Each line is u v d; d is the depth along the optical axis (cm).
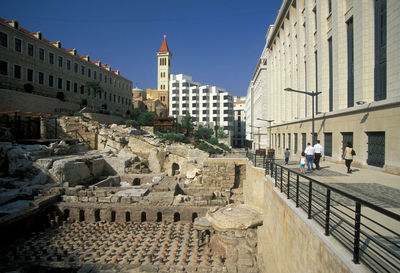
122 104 7256
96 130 3459
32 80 4112
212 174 2655
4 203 1770
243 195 2439
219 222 1312
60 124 3334
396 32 1265
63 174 2247
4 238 1512
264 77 5238
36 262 1252
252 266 1155
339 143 1809
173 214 1897
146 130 4597
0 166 2198
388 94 1320
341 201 757
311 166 1520
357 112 1555
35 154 2319
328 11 2108
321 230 489
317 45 2214
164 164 3378
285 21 3397
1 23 3569
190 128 6738
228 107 9775
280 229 777
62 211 1886
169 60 10325
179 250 1444
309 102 2427
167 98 9950
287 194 745
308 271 523
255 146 6347
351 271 351
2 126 2839
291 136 3050
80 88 5347
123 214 1892
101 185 2383
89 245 1510
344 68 1830
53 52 4584
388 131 1269
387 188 938
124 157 3164
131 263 1282
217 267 1189
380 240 475
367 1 1538
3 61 3616
